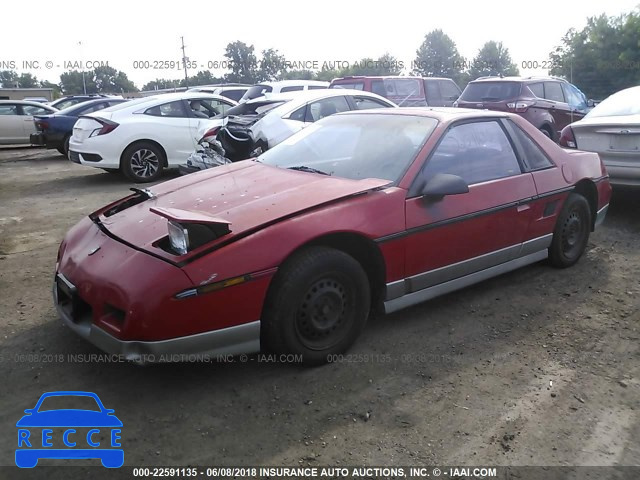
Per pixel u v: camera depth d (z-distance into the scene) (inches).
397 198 131.6
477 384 120.2
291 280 114.4
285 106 303.3
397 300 135.9
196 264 105.5
